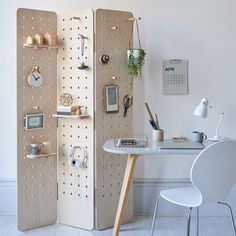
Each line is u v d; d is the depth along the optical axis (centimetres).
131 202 362
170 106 375
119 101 350
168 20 371
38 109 343
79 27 336
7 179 379
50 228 349
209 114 375
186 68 372
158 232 339
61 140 352
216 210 378
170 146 282
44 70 343
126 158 355
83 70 336
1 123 378
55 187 356
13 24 373
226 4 368
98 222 342
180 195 277
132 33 354
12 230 344
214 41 370
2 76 376
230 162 254
